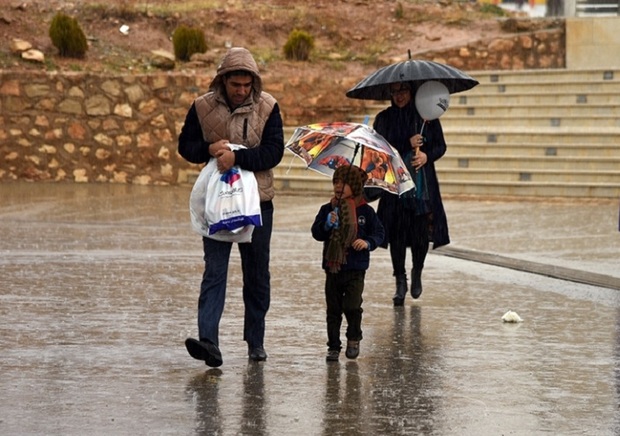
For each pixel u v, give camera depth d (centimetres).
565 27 5759
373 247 1700
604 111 5072
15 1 5656
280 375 1611
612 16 5853
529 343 1869
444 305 2262
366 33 5916
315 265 2786
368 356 1761
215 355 1611
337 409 1416
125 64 5281
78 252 2953
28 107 5012
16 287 2364
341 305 1719
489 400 1472
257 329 1706
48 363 1661
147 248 3069
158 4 6006
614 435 1305
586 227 3603
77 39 5241
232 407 1418
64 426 1314
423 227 2256
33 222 3653
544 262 2842
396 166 1844
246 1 6200
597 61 5734
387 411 1407
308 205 4359
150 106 5097
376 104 5312
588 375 1627
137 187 4931
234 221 1600
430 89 2209
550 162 4766
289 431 1307
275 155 1650
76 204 4238
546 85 5262
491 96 5281
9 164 5006
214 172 1636
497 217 3897
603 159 4700
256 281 1694
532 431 1319
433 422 1355
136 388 1512
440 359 1738
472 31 5916
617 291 2433
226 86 1653
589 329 1997
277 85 5250
